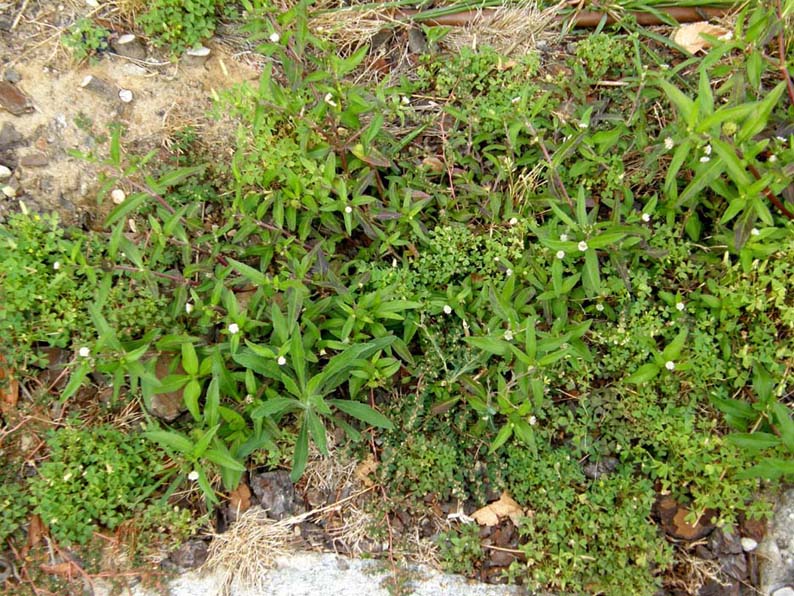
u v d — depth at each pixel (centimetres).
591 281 63
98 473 64
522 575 64
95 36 74
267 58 79
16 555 64
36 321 67
